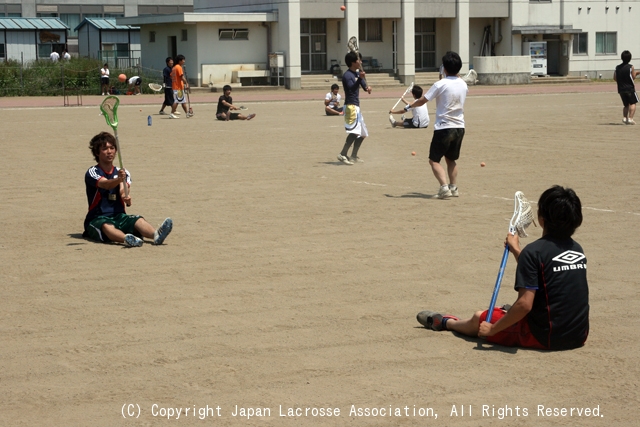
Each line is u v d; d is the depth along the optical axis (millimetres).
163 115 30281
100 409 4824
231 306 6828
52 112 31891
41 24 57469
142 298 7066
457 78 11797
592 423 4625
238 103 37250
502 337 5852
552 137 20188
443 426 4582
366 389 5098
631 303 6891
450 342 5973
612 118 25594
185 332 6176
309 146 18953
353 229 9820
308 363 5543
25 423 4645
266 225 10070
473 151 17578
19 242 9250
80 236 9570
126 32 59219
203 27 47781
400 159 16562
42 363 5562
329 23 51625
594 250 8727
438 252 8656
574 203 5539
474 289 7320
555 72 57281
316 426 4574
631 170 14383
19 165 15742
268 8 50125
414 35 52531
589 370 5402
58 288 7395
